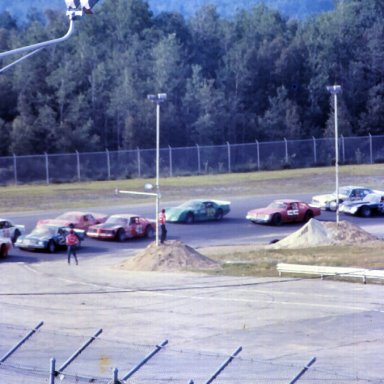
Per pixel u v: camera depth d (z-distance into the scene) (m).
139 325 86.56
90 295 103.62
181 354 72.94
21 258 138.12
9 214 186.88
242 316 90.56
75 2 62.97
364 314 90.75
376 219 183.12
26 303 98.62
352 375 64.62
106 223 161.50
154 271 123.06
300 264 126.12
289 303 97.19
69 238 131.75
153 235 165.38
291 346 76.94
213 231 169.25
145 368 66.94
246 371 66.56
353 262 126.75
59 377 53.25
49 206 198.88
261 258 134.50
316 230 151.62
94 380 56.09
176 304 97.62
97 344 77.00
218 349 75.69
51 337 79.56
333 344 77.56
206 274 119.44
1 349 74.00
